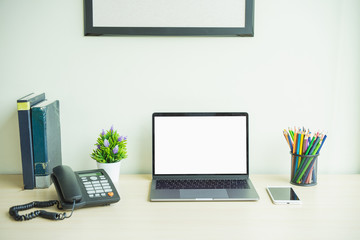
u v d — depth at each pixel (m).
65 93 1.50
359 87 1.51
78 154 1.54
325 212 1.16
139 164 1.54
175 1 1.43
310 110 1.52
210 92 1.51
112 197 1.20
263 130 1.53
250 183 1.37
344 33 1.48
